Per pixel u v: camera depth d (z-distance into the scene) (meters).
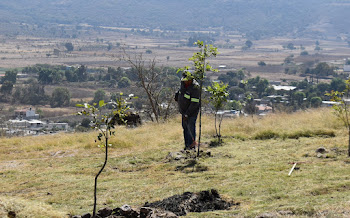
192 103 11.91
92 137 15.29
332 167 8.98
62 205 8.01
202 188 8.18
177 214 6.79
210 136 14.04
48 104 119.19
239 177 8.81
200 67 11.56
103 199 8.21
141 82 24.36
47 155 13.31
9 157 13.24
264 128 14.27
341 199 6.55
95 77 168.12
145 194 8.27
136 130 16.69
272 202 6.95
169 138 14.38
